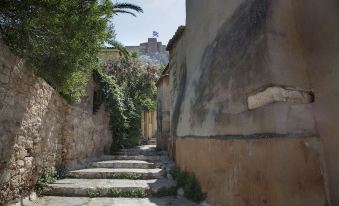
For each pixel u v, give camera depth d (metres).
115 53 18.62
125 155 10.38
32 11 3.78
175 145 7.76
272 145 3.07
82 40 4.91
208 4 5.38
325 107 2.98
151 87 19.86
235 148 3.91
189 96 6.34
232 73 4.11
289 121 3.07
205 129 5.11
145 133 21.50
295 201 2.87
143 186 5.87
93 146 9.36
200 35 5.80
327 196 2.91
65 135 7.13
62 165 7.01
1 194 4.04
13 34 4.00
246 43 3.74
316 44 3.11
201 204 4.90
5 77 3.96
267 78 3.20
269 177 3.10
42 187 5.63
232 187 3.95
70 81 5.75
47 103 5.79
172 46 8.59
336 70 2.85
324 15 3.00
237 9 4.12
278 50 3.23
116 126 11.60
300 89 3.18
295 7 3.37
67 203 5.07
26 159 4.89
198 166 5.38
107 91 10.41
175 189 5.91
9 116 4.18
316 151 3.01
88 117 8.85
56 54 4.56
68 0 4.05
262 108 3.30
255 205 3.36
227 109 4.23
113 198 5.56
